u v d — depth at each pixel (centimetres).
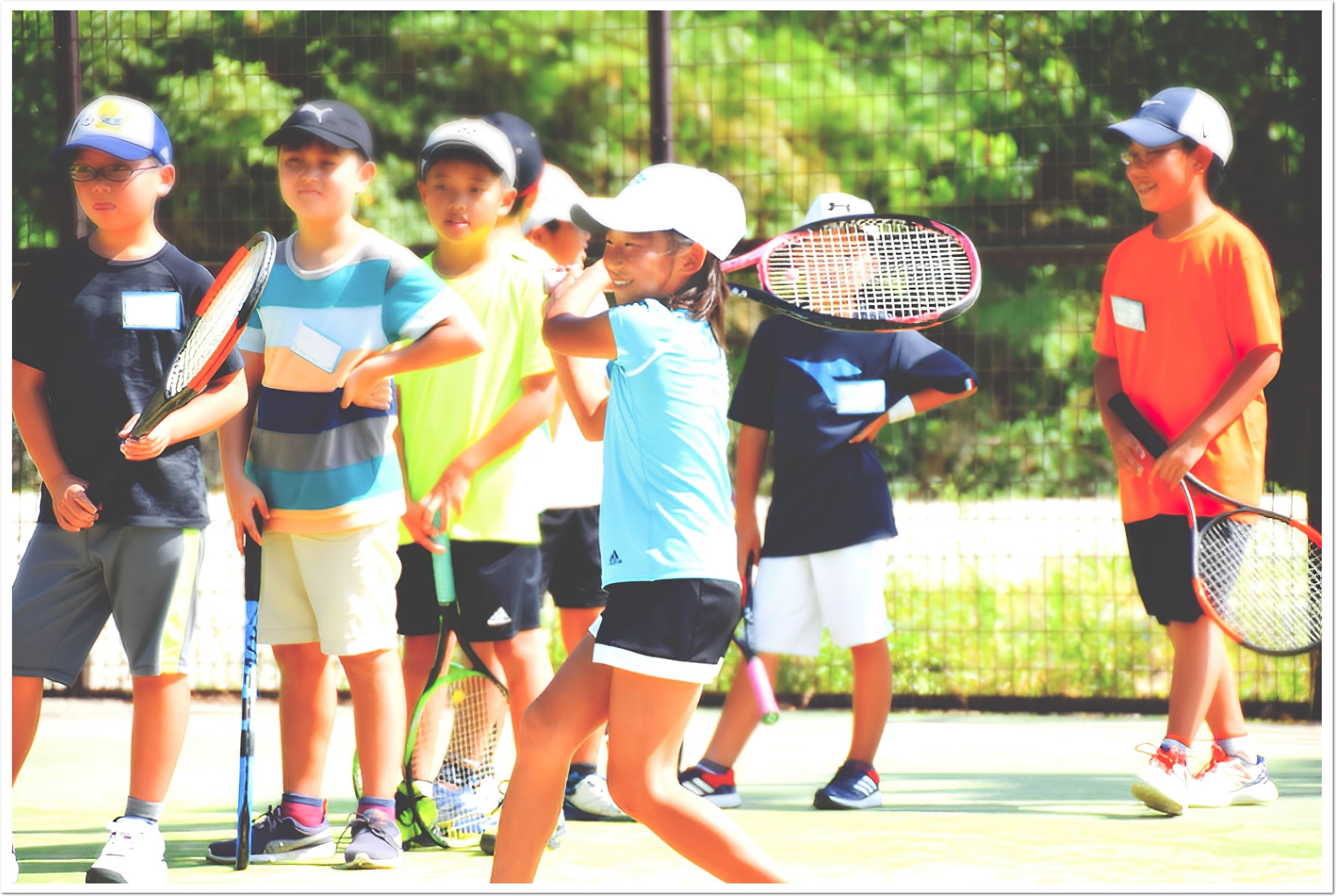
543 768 972
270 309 1211
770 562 1495
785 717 1998
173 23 3266
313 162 1193
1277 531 1484
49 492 1159
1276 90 2534
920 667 2117
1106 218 3291
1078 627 2217
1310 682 1880
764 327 1541
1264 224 1858
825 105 4569
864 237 1430
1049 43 3241
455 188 1300
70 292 1166
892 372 1505
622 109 4584
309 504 1187
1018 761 1661
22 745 1162
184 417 1134
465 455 1255
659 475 966
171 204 2866
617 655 946
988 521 2414
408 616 1325
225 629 2273
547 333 1022
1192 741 1393
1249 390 1398
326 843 1229
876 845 1259
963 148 4181
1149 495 1439
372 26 4166
